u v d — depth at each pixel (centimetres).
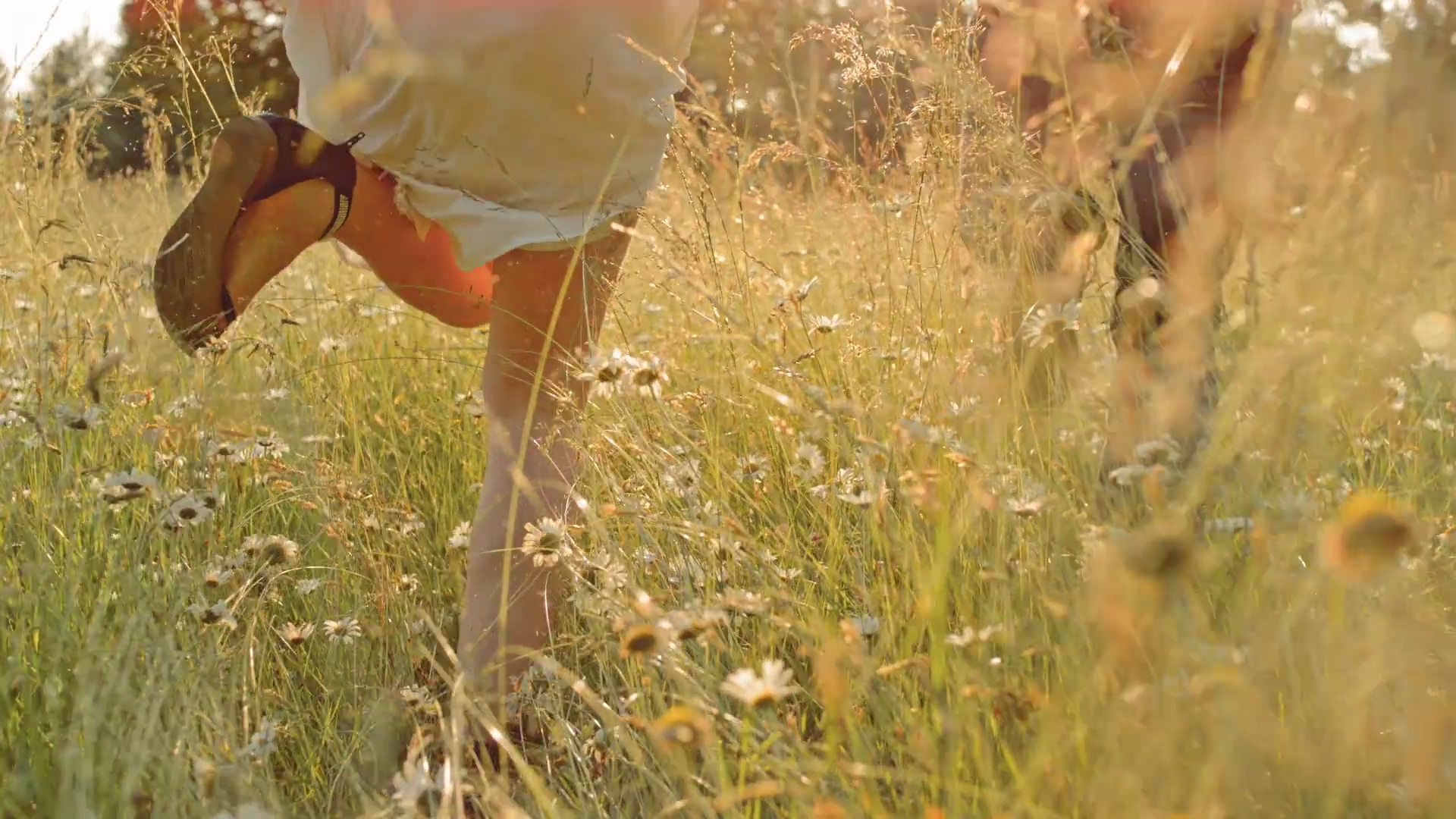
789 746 153
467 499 266
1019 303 202
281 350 321
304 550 235
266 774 162
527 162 203
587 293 208
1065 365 177
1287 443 150
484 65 194
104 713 149
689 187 255
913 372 230
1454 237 142
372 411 320
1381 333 141
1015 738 148
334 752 182
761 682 133
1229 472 155
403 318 387
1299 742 122
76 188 317
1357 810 125
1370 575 110
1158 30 212
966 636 151
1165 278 205
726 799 129
